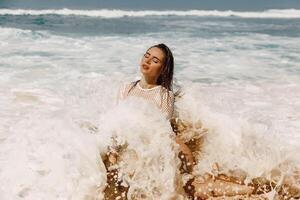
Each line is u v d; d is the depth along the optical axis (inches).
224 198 143.2
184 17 1226.0
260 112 264.5
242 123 164.2
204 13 1449.3
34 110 249.4
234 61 469.7
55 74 359.3
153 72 156.3
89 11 1299.2
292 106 285.7
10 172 147.1
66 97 281.3
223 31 803.4
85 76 354.6
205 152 161.2
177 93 172.2
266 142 160.6
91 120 179.6
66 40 583.8
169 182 134.5
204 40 647.1
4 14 1095.0
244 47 586.2
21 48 492.1
